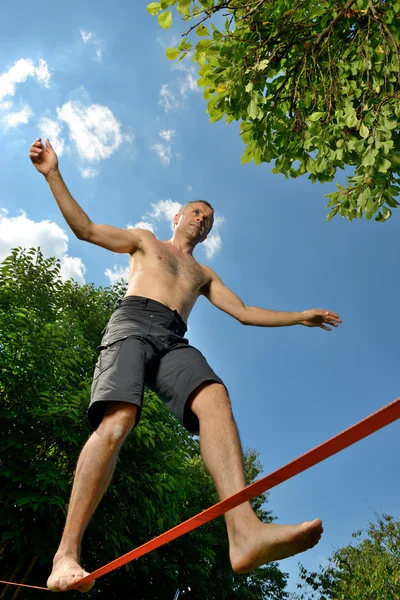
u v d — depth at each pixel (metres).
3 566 9.34
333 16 4.13
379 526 16.75
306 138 4.12
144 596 11.94
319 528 1.36
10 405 9.11
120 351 2.06
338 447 0.87
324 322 2.67
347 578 17.78
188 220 2.71
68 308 12.98
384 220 4.19
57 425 8.69
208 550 13.84
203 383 2.01
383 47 3.97
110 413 1.94
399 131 4.02
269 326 2.68
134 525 10.29
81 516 1.82
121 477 8.95
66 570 1.69
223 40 3.93
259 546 1.46
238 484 1.75
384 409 0.75
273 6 3.96
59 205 2.28
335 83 4.07
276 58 4.12
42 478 7.91
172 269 2.48
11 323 9.42
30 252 12.19
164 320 2.21
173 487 9.41
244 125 4.20
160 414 10.66
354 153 4.02
